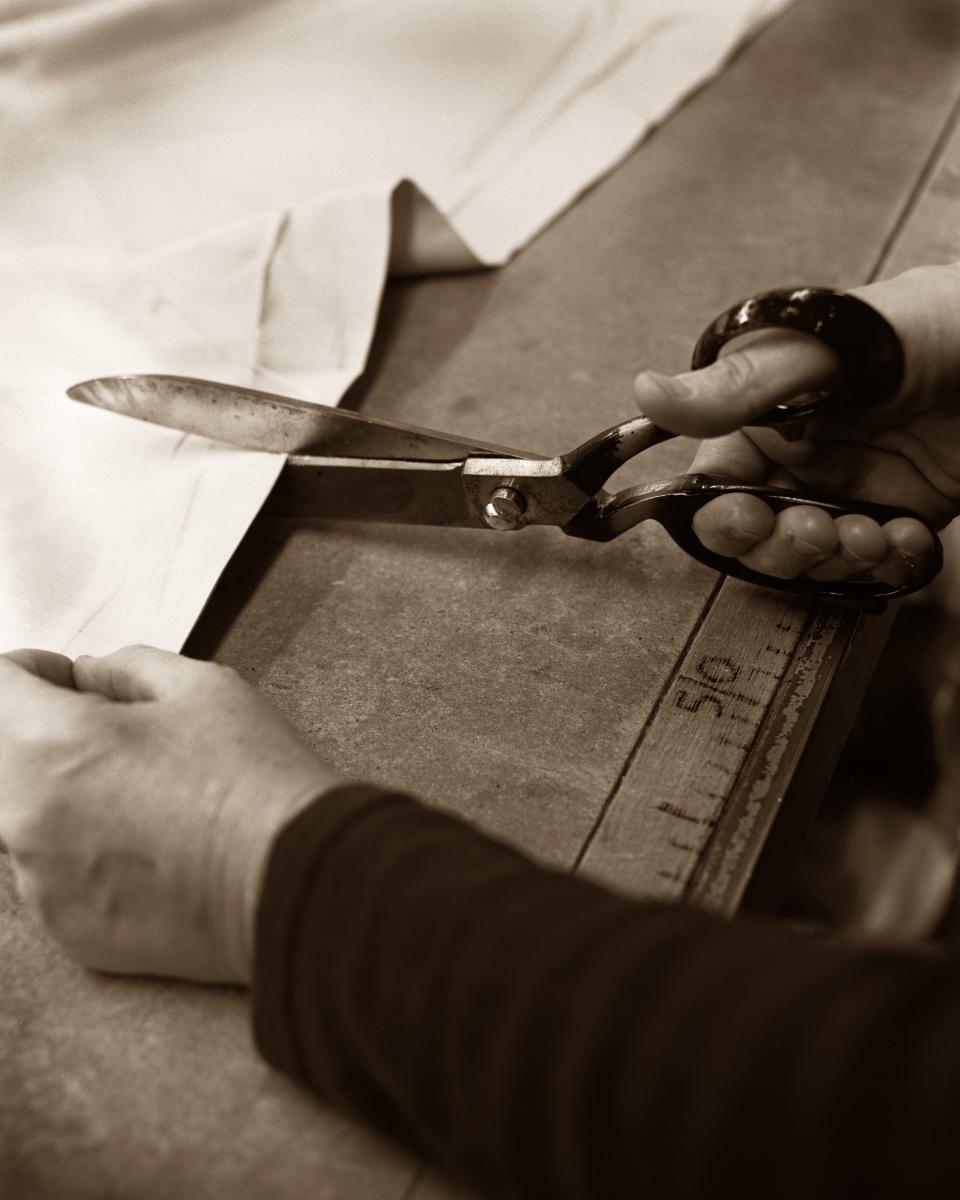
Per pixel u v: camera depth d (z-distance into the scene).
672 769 0.50
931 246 0.78
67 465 0.61
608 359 0.72
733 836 0.47
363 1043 0.34
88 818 0.41
